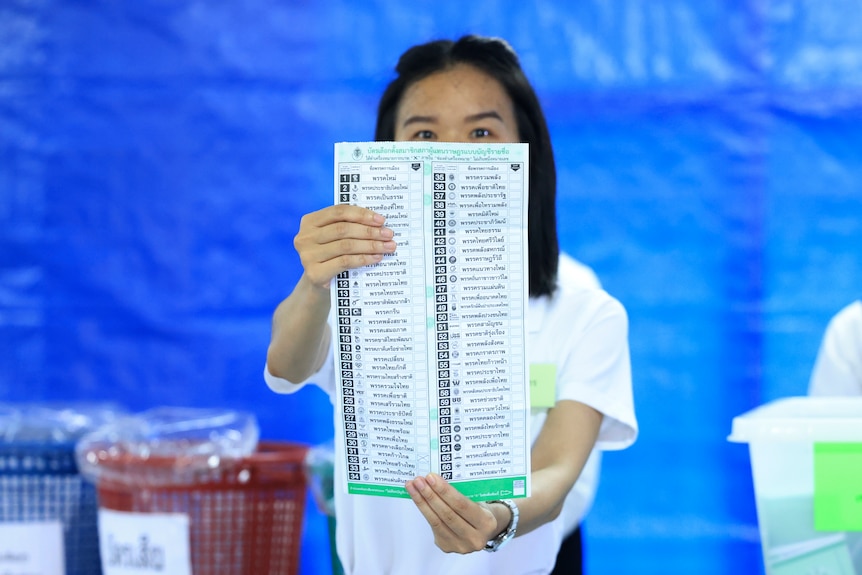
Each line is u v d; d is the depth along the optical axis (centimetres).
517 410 457
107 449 746
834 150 1002
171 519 725
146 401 1035
